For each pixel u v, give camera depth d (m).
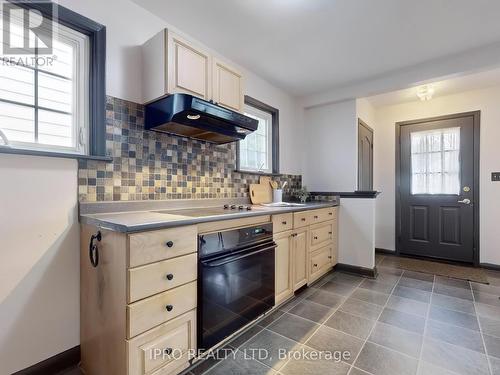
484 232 3.35
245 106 2.86
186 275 1.38
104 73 1.59
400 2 1.75
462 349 1.64
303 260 2.51
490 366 1.48
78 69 1.54
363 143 3.59
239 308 1.72
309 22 1.97
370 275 3.00
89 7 1.56
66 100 1.51
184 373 1.41
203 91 1.86
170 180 1.98
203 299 1.47
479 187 3.39
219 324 1.57
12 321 1.28
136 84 1.78
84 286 1.46
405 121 3.91
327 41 2.23
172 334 1.31
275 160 3.18
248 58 2.53
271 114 3.21
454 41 2.22
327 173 3.45
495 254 3.28
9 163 1.27
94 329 1.36
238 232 1.73
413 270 3.25
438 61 2.56
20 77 1.36
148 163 1.84
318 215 2.78
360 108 3.46
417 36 2.15
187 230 1.39
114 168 1.65
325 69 2.75
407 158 3.91
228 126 1.97
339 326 1.91
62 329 1.44
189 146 2.12
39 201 1.36
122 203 1.67
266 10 1.84
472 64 2.38
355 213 3.15
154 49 1.72
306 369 1.46
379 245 4.14
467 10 1.82
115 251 1.20
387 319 2.01
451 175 3.59
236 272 1.69
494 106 3.29
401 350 1.63
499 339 1.74
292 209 2.29
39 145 1.40
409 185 3.90
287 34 2.13
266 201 2.92
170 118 1.63
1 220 1.25
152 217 1.44
